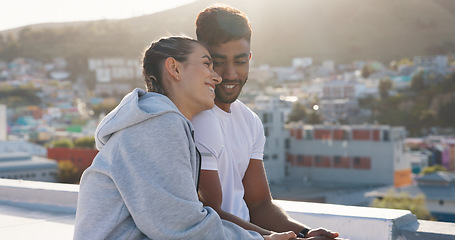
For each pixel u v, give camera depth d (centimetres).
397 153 5266
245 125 163
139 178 118
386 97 12044
